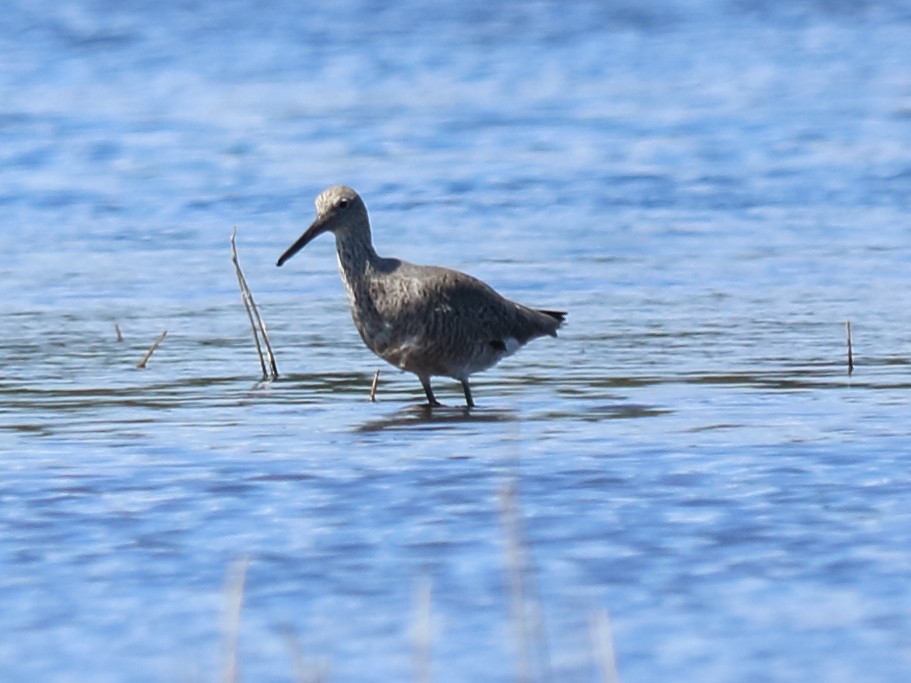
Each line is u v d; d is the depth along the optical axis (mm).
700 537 10656
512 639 9094
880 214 23922
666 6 44438
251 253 22328
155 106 32844
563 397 15133
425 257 21672
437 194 25469
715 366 16250
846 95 33281
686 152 28172
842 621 9250
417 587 9867
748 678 8562
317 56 38188
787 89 34125
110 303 19500
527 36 40562
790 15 43406
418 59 37875
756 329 17875
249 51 38750
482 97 33688
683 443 13102
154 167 27594
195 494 11750
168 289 20266
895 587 9719
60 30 40500
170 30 40719
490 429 13828
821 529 10758
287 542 10680
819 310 18719
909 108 31641
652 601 9586
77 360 16797
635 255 21766
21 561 10352
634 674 8648
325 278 21000
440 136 29906
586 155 28094
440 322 14531
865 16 43219
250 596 9750
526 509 11297
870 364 16172
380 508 11375
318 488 11883
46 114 31859
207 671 8734
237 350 17297
